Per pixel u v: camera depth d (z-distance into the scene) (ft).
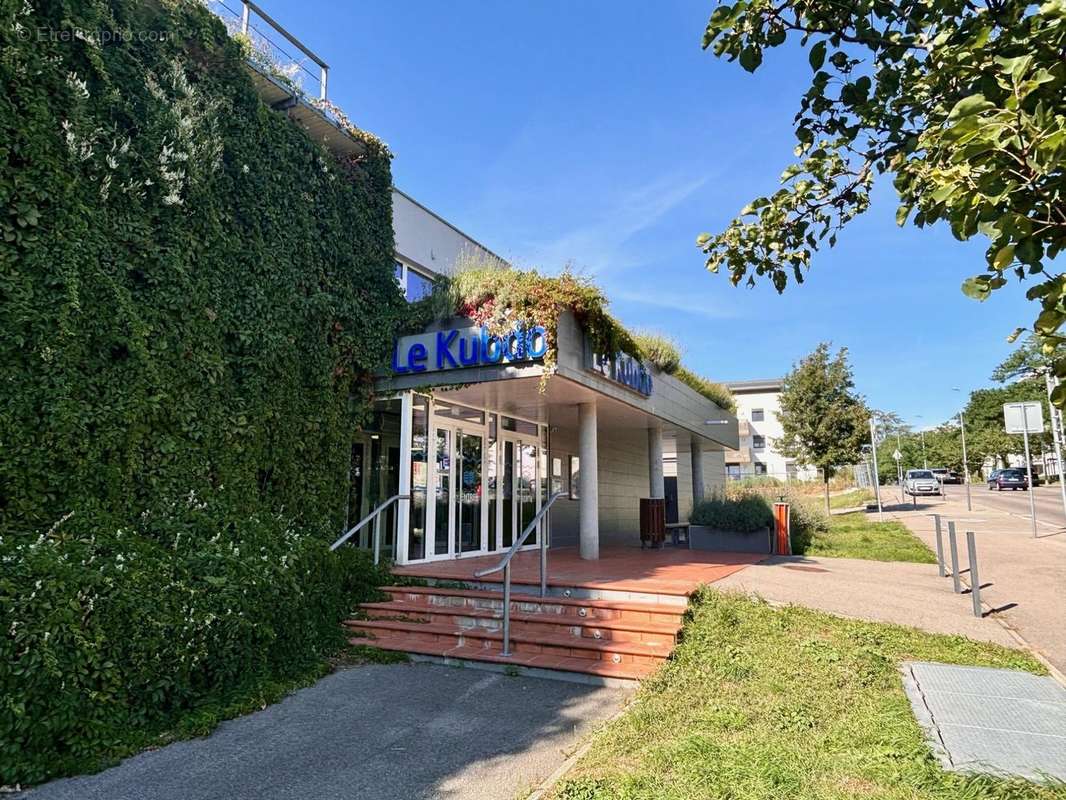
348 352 32.19
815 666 18.69
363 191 34.58
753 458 188.65
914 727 14.24
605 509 56.08
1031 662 19.29
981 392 222.69
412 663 21.93
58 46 20.77
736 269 12.60
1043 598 27.86
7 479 18.13
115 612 15.78
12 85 19.13
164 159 23.54
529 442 45.98
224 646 18.22
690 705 16.25
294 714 17.31
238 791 13.01
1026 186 6.43
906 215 10.39
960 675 18.07
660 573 30.17
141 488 21.85
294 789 13.07
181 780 13.51
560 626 23.04
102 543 18.35
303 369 29.63
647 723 15.25
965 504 103.50
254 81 29.91
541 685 19.63
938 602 26.94
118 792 12.99
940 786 11.55
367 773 13.74
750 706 16.03
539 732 15.89
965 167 6.99
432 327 33.06
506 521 42.83
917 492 133.08
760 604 24.45
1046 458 200.85
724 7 9.61
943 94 9.36
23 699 13.50
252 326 26.91
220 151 26.07
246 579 19.72
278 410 27.84
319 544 25.14
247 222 27.43
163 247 23.49
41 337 19.06
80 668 14.58
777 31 9.97
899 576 33.30
